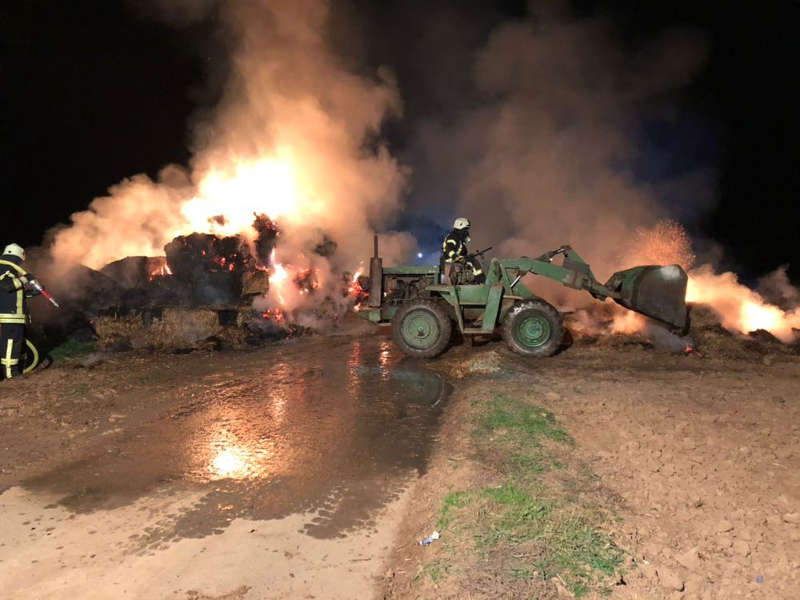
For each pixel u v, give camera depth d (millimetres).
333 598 3416
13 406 7102
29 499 4762
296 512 4504
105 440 6062
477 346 10609
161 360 9758
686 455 5242
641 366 9016
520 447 5344
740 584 3307
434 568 3484
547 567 3443
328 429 6383
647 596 3193
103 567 3777
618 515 4094
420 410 7043
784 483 4668
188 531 4234
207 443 5980
